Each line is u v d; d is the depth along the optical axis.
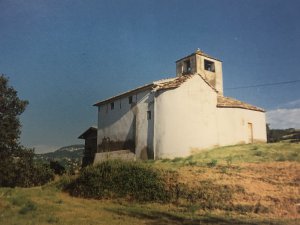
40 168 32.38
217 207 17.11
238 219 15.23
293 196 16.97
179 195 18.72
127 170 21.47
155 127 28.47
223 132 30.73
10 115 30.64
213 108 30.42
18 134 31.00
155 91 29.19
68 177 25.59
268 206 16.45
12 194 21.58
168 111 28.09
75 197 21.77
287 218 15.23
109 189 20.97
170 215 16.25
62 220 14.77
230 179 19.34
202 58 36.19
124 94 32.47
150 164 23.81
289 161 22.06
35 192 22.80
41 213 16.19
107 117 35.25
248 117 32.75
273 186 18.16
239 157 24.42
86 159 39.16
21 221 14.24
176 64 37.94
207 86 30.47
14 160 30.70
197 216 16.02
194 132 28.42
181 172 20.70
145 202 19.23
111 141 33.94
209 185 18.75
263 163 21.98
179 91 28.50
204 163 23.09
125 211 17.20
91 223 14.33
